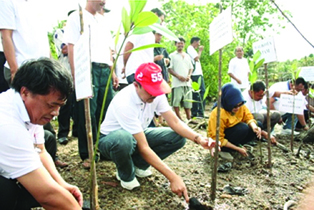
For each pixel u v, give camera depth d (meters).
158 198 2.27
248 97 3.91
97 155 2.99
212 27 2.29
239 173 2.87
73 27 2.69
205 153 3.50
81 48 1.50
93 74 2.81
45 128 2.78
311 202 0.41
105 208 2.09
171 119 2.46
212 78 8.99
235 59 5.75
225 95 3.13
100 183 2.50
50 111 1.34
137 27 1.29
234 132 3.24
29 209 1.68
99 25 2.93
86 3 2.86
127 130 2.21
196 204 2.07
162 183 2.54
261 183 2.61
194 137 2.37
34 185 1.36
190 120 5.27
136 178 2.62
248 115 3.36
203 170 2.93
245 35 15.43
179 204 2.18
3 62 2.57
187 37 9.34
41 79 1.25
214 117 3.14
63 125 3.77
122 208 2.10
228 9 1.94
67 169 2.80
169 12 11.07
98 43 2.85
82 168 2.84
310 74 4.66
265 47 2.93
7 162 1.33
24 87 1.28
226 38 1.97
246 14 15.17
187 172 2.86
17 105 1.33
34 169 1.36
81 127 2.84
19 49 2.38
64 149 3.52
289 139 4.23
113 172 2.77
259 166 3.04
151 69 2.14
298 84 4.38
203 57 9.05
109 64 3.00
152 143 2.59
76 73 1.63
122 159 2.25
